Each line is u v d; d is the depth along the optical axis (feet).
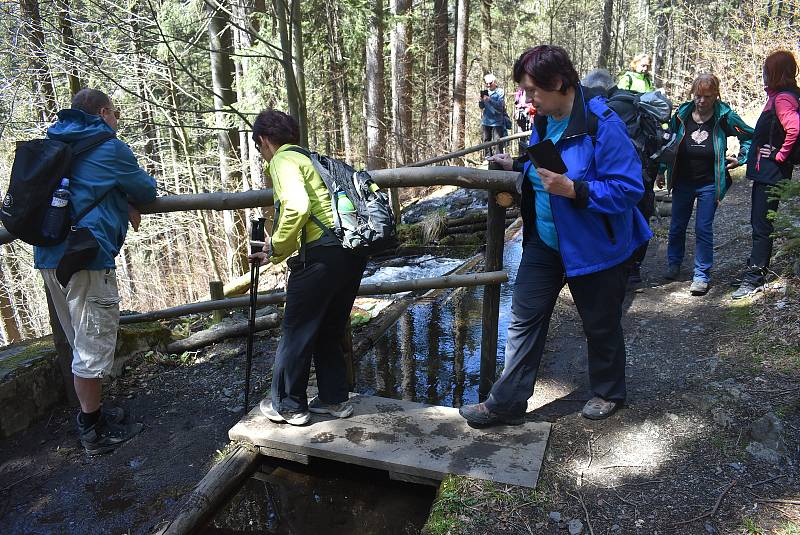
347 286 9.23
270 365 12.90
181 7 31.99
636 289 15.71
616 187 7.67
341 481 9.45
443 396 11.99
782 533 6.81
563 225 8.28
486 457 8.63
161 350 13.50
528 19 63.21
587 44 98.07
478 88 63.21
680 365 11.06
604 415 9.59
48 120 28.12
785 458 8.05
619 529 7.19
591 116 7.87
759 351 10.83
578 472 8.31
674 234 15.83
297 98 15.20
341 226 8.55
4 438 10.43
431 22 55.93
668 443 8.77
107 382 12.26
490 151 42.80
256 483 9.54
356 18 36.63
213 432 10.46
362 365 13.55
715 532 6.99
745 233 18.48
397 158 43.55
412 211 33.76
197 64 41.14
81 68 22.91
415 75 53.42
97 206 9.00
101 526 8.29
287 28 14.99
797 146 12.30
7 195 8.60
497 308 10.77
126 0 23.18
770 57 12.52
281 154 8.63
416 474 8.56
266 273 27.68
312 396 10.73
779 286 13.03
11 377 10.48
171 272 57.31
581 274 8.40
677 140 14.26
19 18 22.26
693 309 13.74
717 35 46.37
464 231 28.32
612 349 9.27
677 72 49.01
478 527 7.40
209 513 8.61
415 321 16.38
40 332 46.60
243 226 37.65
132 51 23.40
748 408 9.15
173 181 42.06
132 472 9.43
